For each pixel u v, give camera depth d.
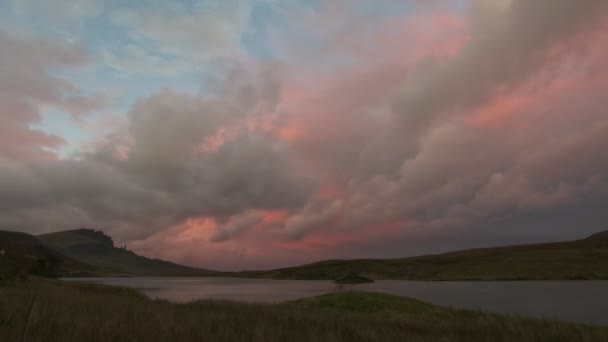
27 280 41.22
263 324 13.95
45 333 9.47
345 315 22.12
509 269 188.75
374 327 15.60
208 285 175.25
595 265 173.50
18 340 8.38
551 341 14.51
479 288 107.94
